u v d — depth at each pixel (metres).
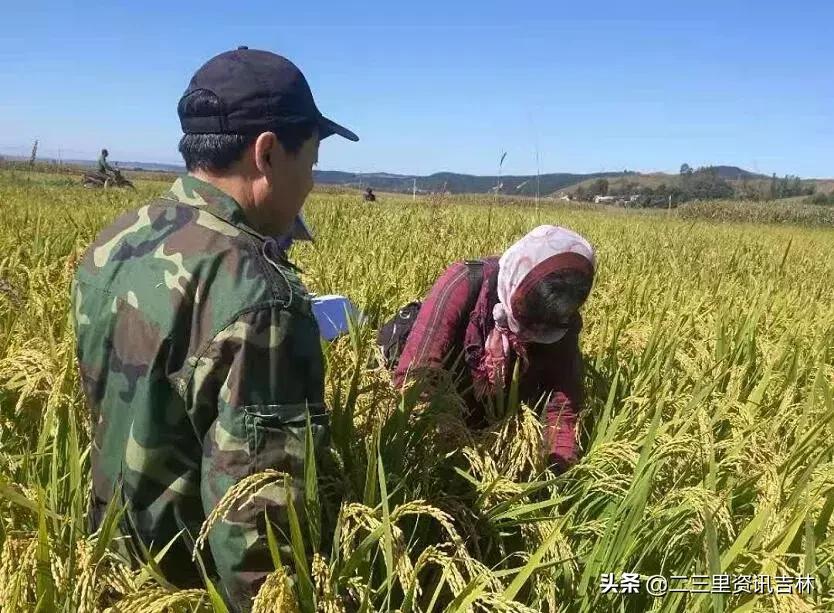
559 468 3.03
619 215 36.44
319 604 1.82
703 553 2.52
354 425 2.62
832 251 20.59
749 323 4.62
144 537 1.96
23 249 5.51
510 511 2.46
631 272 8.34
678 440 2.63
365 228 11.57
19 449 2.60
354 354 2.66
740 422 3.26
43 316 3.19
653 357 3.99
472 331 3.19
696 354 4.52
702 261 11.59
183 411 1.84
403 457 2.55
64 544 1.96
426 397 2.78
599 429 3.13
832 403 3.14
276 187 2.04
